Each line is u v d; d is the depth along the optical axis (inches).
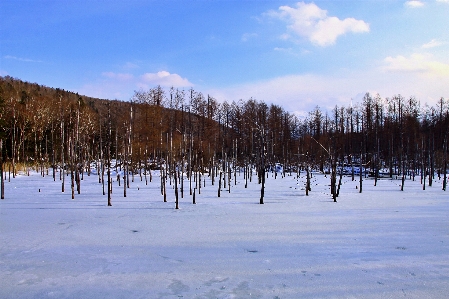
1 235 465.1
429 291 269.7
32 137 1873.8
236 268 327.3
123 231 489.4
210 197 908.0
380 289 274.2
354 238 441.1
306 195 955.3
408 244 409.7
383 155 2239.2
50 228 510.6
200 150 1561.3
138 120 1631.4
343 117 2352.4
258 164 1600.6
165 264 340.5
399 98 2156.7
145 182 1371.8
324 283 287.7
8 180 1390.3
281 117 2386.8
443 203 788.0
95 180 1454.2
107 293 269.4
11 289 277.7
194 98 1873.8
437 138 2034.9
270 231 485.1
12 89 2417.6
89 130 1615.4
